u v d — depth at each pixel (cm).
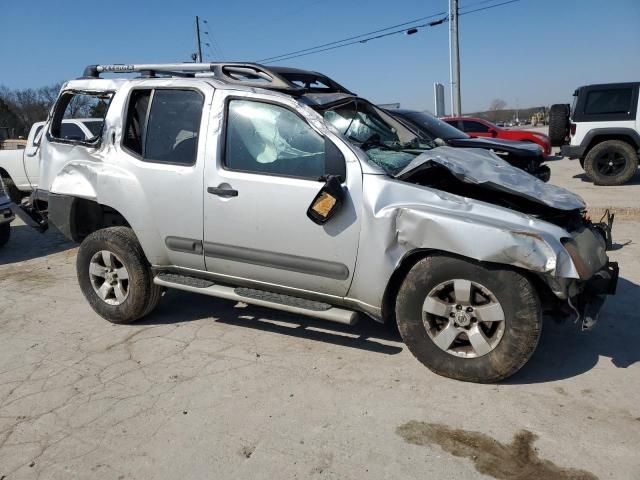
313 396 352
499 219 338
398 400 342
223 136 411
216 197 409
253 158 402
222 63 449
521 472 275
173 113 438
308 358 405
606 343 410
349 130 447
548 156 1884
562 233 330
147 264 466
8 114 5578
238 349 424
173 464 291
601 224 420
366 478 275
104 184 459
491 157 439
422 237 344
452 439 302
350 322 375
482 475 274
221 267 425
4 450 308
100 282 489
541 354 396
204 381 376
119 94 466
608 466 276
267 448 301
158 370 395
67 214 491
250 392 359
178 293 559
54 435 320
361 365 390
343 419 325
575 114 1198
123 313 473
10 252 815
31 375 394
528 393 345
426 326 362
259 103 404
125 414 339
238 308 512
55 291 596
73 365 408
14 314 525
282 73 502
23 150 1078
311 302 397
